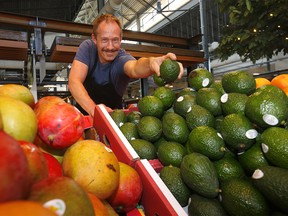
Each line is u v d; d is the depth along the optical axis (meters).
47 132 0.68
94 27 1.70
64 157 0.66
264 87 0.86
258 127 0.79
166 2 7.24
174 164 0.86
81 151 0.64
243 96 0.89
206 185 0.72
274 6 2.19
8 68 5.58
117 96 1.91
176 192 0.77
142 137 1.00
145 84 3.18
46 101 0.77
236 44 2.63
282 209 0.63
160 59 1.21
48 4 6.50
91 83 1.84
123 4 7.16
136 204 0.74
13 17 2.30
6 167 0.30
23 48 2.08
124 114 1.15
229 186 0.70
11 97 0.66
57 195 0.44
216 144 0.79
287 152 0.67
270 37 2.34
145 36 3.01
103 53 1.71
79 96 1.52
